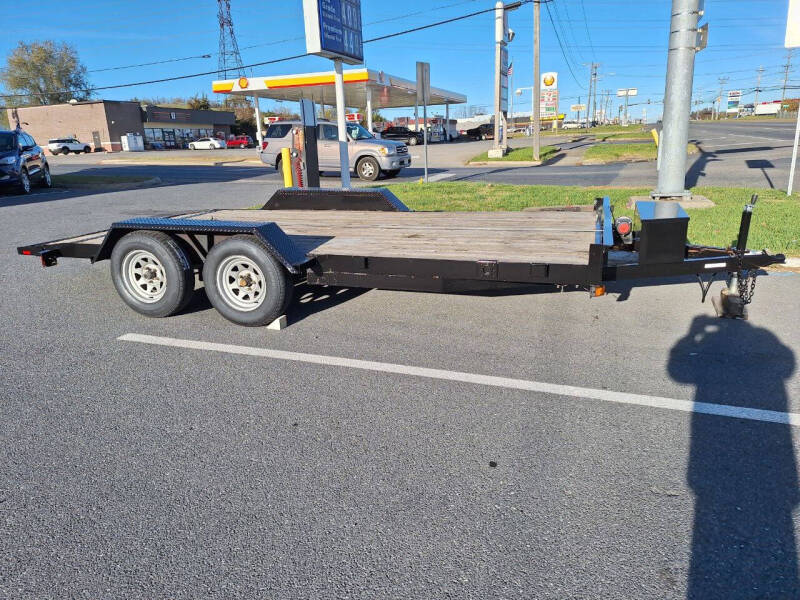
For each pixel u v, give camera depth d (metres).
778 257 4.35
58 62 71.12
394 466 2.78
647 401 3.37
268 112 83.88
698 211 8.78
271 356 4.12
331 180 18.64
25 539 2.32
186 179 19.56
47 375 3.84
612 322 4.74
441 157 28.44
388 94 37.19
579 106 122.44
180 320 4.95
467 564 2.16
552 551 2.22
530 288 5.63
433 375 3.77
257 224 4.45
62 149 49.16
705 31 8.68
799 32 8.71
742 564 2.13
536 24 22.70
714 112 125.31
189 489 2.63
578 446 2.93
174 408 3.38
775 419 3.14
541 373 3.78
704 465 2.74
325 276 4.51
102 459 2.87
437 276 4.18
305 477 2.71
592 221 5.73
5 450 2.96
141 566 2.17
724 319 4.74
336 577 2.10
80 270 6.80
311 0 8.83
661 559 2.17
